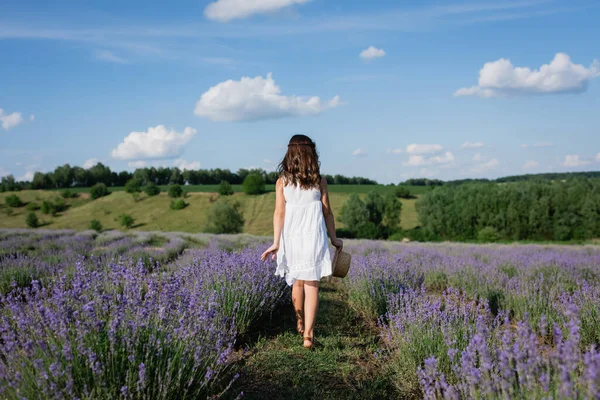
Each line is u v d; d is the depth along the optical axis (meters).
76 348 2.65
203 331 3.31
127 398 2.58
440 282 8.05
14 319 3.09
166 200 101.69
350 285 6.58
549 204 58.31
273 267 5.89
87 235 23.59
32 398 2.42
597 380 1.94
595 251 15.42
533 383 2.26
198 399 2.99
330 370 3.63
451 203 63.78
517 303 5.48
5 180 129.38
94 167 143.50
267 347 4.20
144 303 3.32
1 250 11.53
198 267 5.31
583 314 4.23
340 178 132.62
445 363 3.32
